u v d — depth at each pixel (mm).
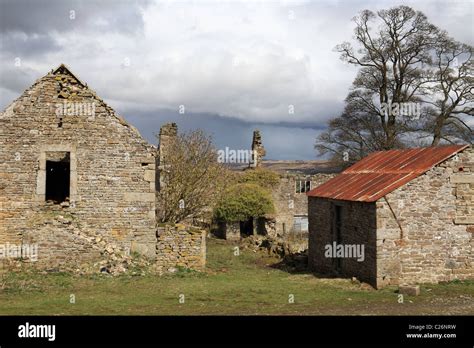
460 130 39250
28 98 19844
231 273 21219
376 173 20859
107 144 20312
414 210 17531
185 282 18125
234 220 35781
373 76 41500
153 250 20422
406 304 14719
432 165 17766
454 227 17828
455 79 39156
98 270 18594
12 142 19578
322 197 22125
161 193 28188
